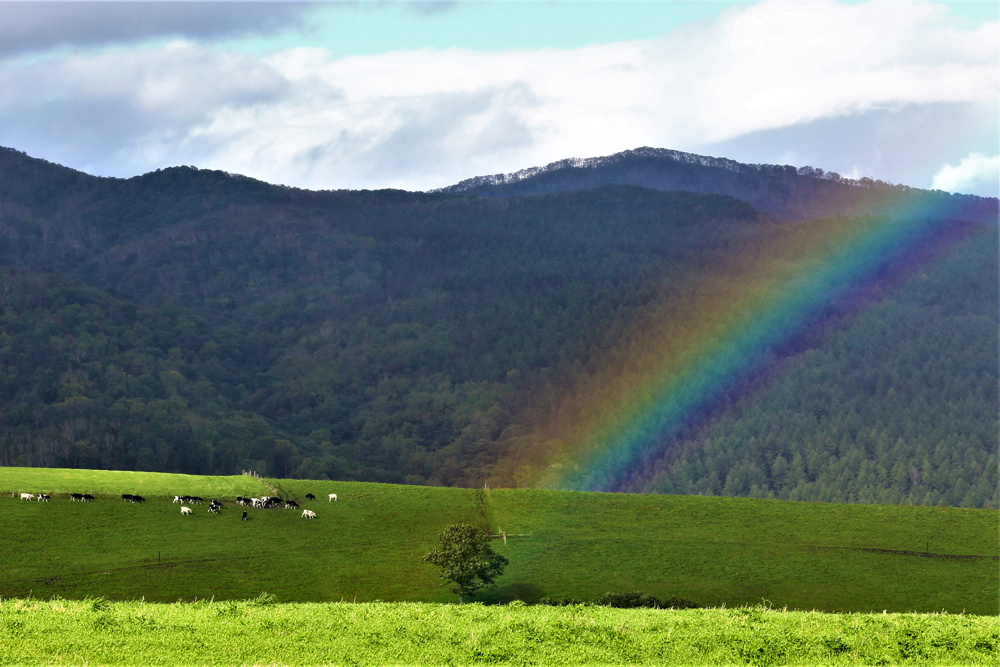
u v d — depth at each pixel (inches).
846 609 2805.1
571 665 890.7
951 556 3324.3
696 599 2871.6
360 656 898.1
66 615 992.9
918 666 912.3
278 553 3176.7
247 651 898.7
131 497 3597.4
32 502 3435.0
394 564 3132.4
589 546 3425.2
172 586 2770.7
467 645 932.6
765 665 908.0
